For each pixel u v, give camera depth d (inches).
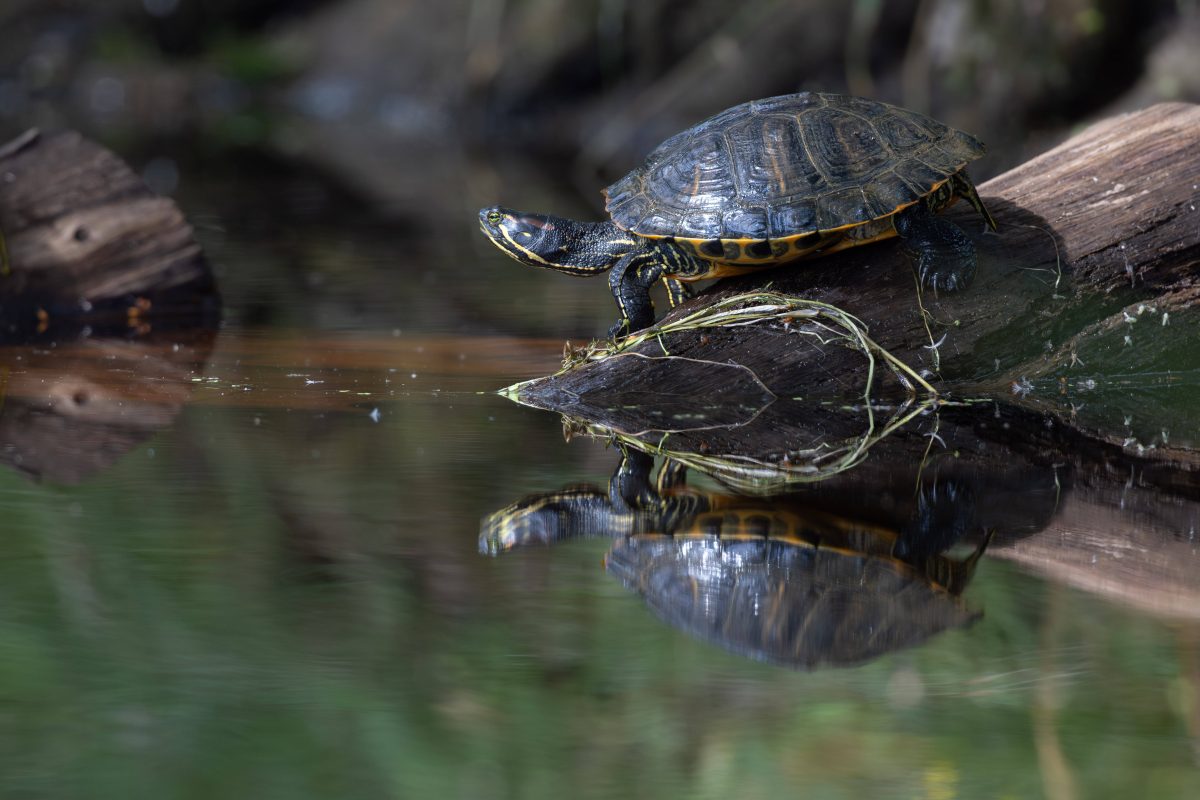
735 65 963.3
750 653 167.3
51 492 233.6
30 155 428.5
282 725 148.3
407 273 535.2
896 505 226.8
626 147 977.5
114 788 134.3
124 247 434.0
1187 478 247.4
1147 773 137.6
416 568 195.0
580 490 237.1
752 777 140.7
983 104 776.9
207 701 152.6
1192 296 328.2
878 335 319.9
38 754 141.6
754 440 280.8
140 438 277.0
